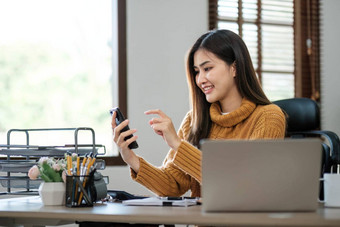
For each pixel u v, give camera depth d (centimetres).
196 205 167
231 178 138
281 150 137
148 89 366
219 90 211
